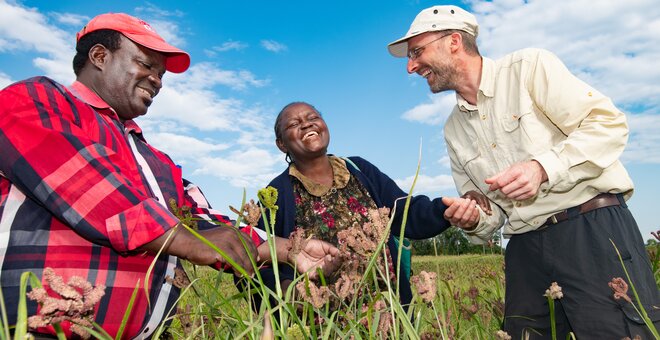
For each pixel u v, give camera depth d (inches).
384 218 66.6
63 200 58.6
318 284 77.9
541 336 112.3
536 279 111.0
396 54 137.6
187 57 95.5
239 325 66.9
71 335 59.4
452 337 71.9
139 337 71.4
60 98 68.2
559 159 95.6
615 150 97.3
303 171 128.4
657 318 94.3
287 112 126.3
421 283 58.7
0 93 63.2
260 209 63.2
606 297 97.4
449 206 111.6
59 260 62.0
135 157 81.4
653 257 135.6
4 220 61.9
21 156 59.5
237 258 61.2
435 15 117.4
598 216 101.0
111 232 57.6
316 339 61.1
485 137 116.6
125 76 82.5
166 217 59.9
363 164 135.5
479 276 151.2
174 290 78.5
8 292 58.6
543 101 104.6
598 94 99.7
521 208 107.8
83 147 61.4
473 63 117.1
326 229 121.0
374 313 69.2
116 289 65.3
